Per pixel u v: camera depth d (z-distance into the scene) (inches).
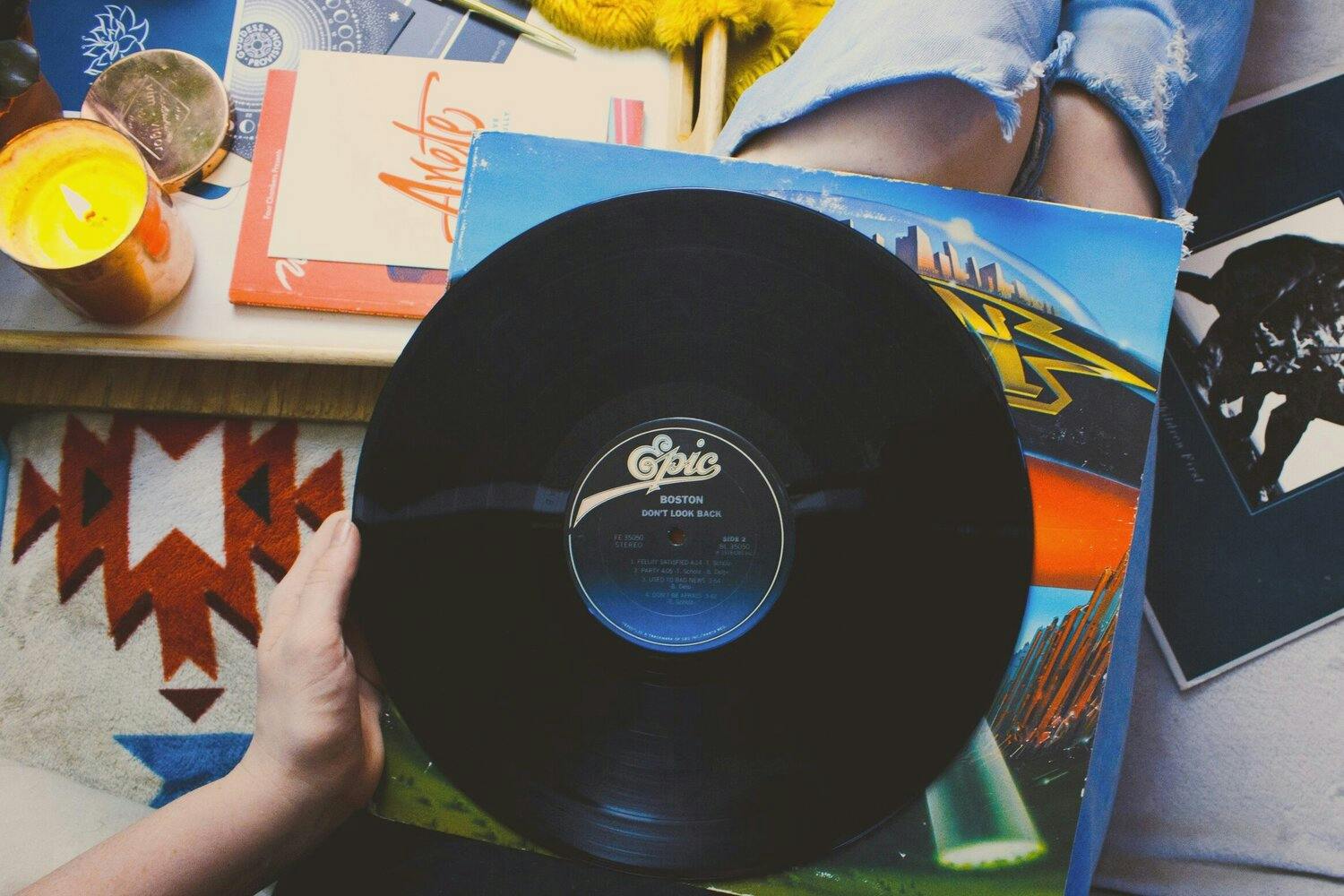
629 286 23.3
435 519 23.3
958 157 24.5
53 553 32.0
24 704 31.7
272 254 28.1
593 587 24.0
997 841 22.6
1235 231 32.6
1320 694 31.7
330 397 31.1
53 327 28.3
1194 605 32.2
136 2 30.1
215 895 22.0
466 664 23.4
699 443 24.0
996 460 22.3
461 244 23.8
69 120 27.5
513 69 28.9
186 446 31.9
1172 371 32.4
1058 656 22.7
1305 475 31.9
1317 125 32.7
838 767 23.0
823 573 23.5
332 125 28.6
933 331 22.5
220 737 31.3
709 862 22.9
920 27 23.5
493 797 23.0
